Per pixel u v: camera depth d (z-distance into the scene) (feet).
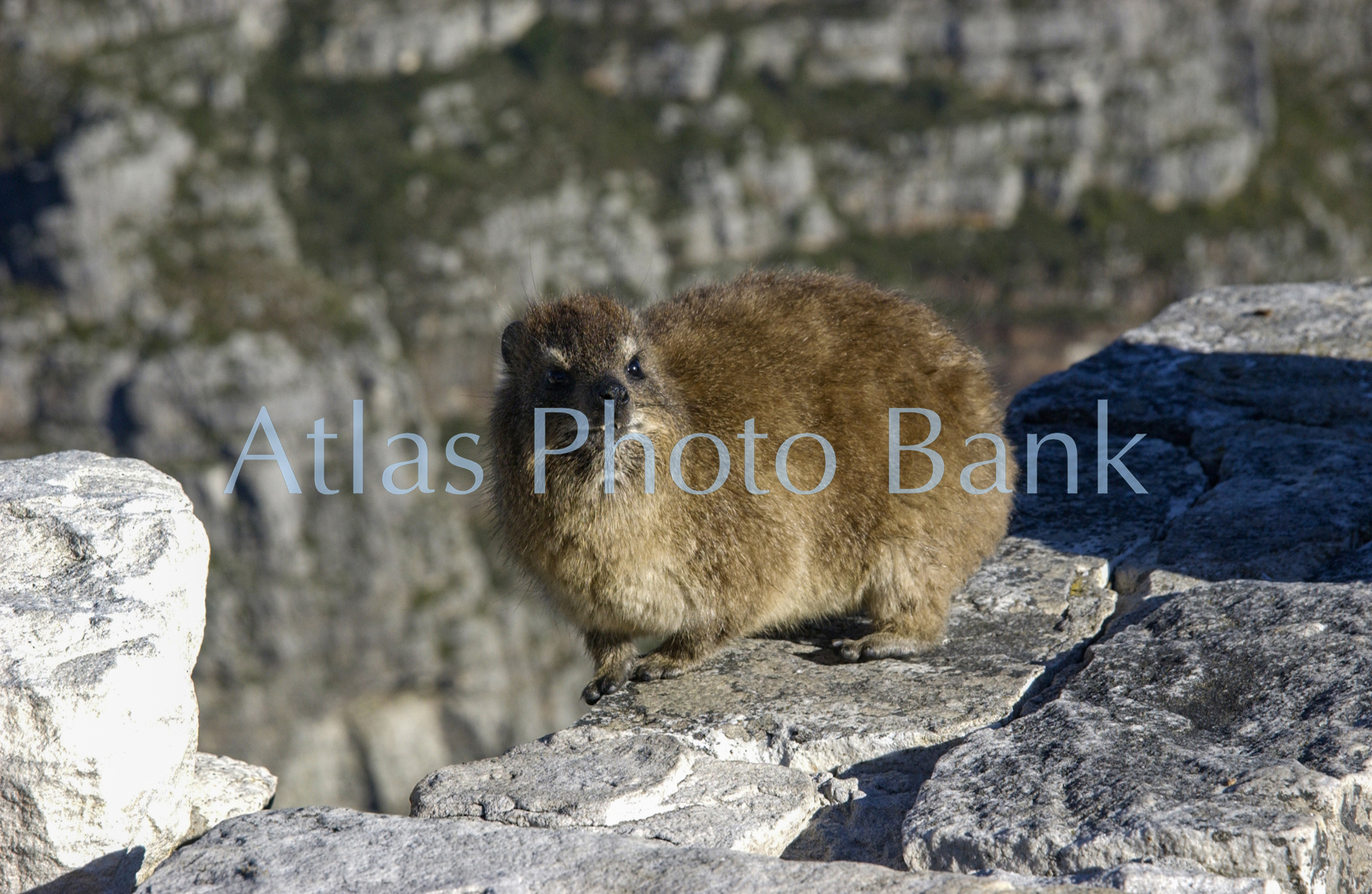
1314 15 289.53
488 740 209.46
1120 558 19.40
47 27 206.69
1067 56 246.27
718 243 240.32
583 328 16.57
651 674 16.80
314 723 203.82
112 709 11.37
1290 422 22.52
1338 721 12.45
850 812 13.84
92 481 14.11
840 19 246.06
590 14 241.76
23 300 201.77
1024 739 13.12
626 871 10.46
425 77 230.89
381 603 201.98
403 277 218.18
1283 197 256.11
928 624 17.17
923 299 19.95
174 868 10.91
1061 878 10.67
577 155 235.40
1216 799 11.32
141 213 202.80
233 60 220.23
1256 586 15.48
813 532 17.04
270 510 196.75
